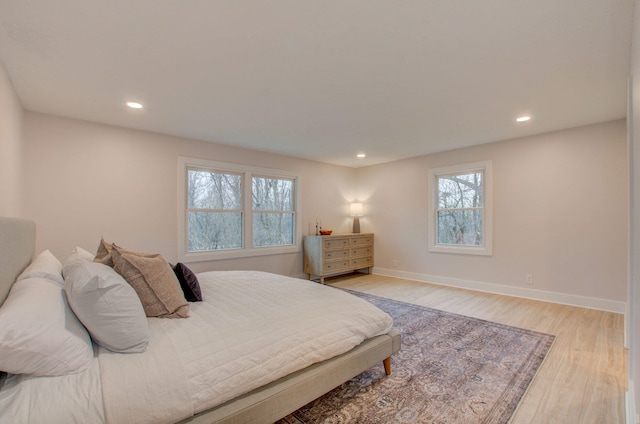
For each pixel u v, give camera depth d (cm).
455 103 296
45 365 109
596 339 277
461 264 488
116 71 230
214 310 189
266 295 225
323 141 438
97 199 349
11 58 209
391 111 317
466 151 477
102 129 354
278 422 168
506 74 237
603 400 187
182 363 128
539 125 368
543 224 405
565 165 388
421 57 212
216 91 267
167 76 239
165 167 399
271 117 334
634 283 163
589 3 159
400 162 571
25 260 184
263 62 219
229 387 130
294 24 176
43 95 272
